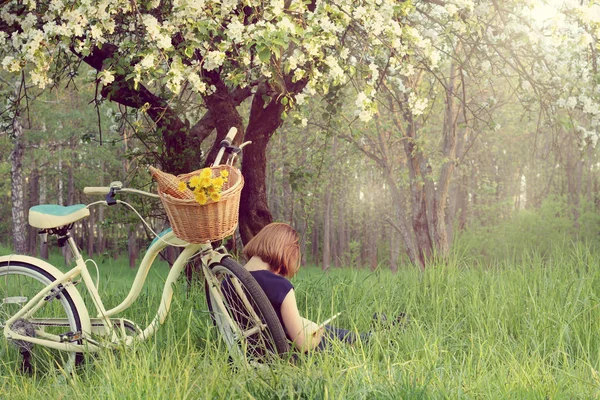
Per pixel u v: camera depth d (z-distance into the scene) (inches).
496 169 1350.9
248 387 120.0
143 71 194.2
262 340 145.0
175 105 281.1
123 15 224.5
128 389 117.6
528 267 219.0
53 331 172.4
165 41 186.9
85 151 1095.0
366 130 686.5
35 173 1286.9
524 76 277.3
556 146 312.3
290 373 126.0
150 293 196.1
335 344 140.9
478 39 265.7
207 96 278.5
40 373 157.8
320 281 214.7
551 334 162.4
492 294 186.5
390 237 1193.4
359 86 227.6
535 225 993.5
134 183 334.3
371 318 173.5
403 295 200.5
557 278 202.2
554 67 277.4
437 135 834.8
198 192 137.9
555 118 284.0
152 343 154.4
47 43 188.7
